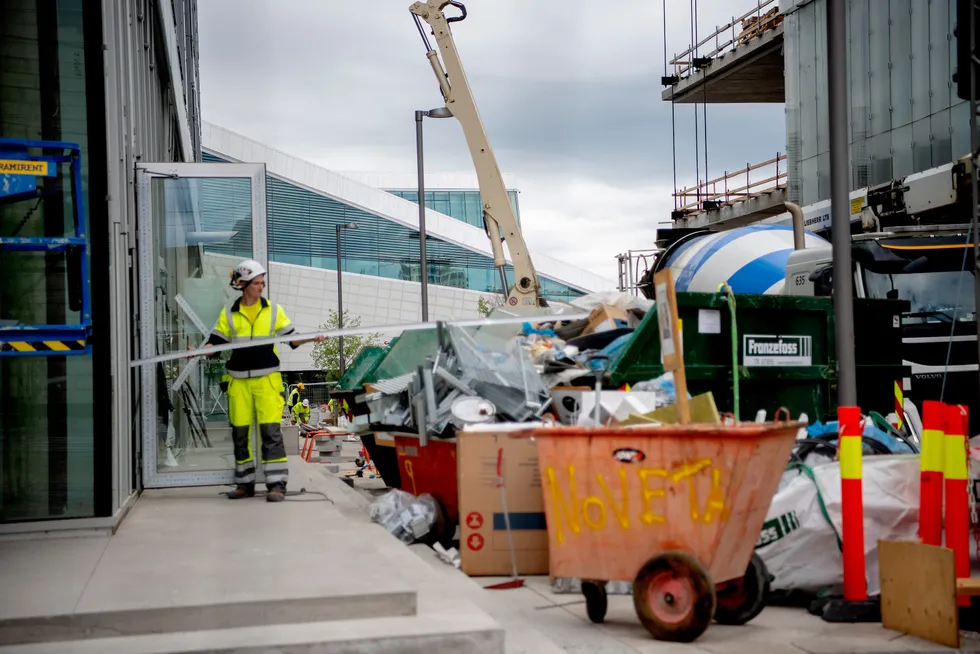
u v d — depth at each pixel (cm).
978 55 780
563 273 8875
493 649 524
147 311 1029
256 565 635
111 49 813
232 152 8206
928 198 2052
